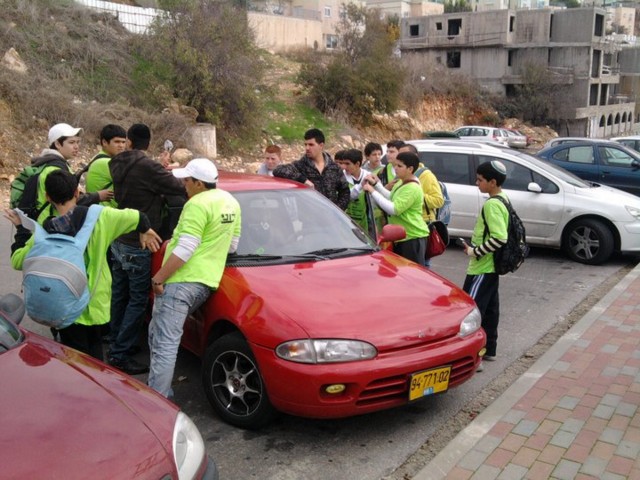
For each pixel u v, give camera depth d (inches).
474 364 179.9
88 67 859.4
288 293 171.5
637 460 152.4
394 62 1385.3
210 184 173.3
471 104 1824.6
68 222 159.0
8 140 648.4
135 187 197.6
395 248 249.1
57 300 152.9
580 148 532.7
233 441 169.3
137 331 209.3
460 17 2130.9
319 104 1233.4
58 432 103.0
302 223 210.7
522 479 145.1
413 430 177.2
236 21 951.0
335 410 156.2
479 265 222.2
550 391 191.0
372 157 306.0
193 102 905.5
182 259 167.0
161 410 116.4
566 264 381.7
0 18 830.5
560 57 2052.2
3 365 121.2
